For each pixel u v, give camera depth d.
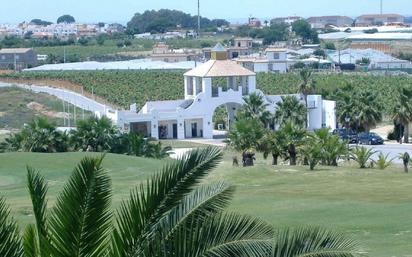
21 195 63.19
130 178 72.81
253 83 149.00
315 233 18.98
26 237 17.55
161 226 17.28
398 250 37.53
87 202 16.88
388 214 49.03
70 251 16.73
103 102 185.62
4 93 194.25
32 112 172.00
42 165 79.31
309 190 63.78
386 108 169.75
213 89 148.25
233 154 101.81
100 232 16.91
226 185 18.55
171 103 149.12
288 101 130.25
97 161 17.19
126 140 104.19
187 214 17.56
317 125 150.00
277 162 93.56
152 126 143.12
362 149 86.88
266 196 58.88
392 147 124.12
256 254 17.48
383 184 67.50
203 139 143.00
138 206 17.47
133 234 17.03
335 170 79.25
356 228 44.16
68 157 83.06
